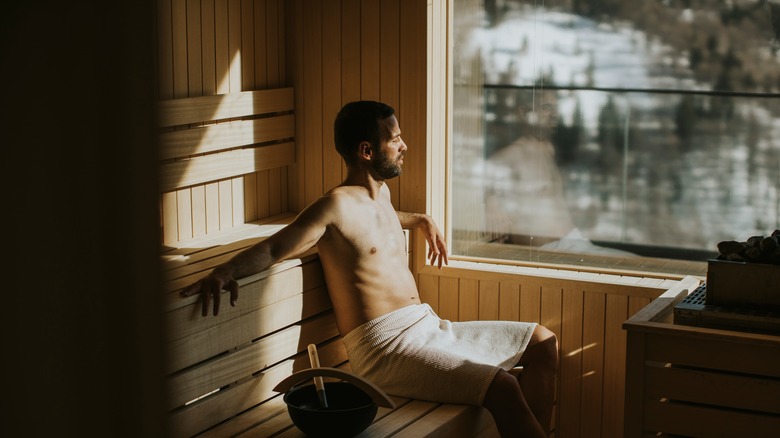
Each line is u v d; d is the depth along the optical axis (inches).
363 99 130.0
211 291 92.0
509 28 128.3
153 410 17.6
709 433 90.1
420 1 123.6
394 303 106.9
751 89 116.7
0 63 15.8
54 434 16.7
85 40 16.0
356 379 91.2
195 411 92.0
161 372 17.6
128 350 17.1
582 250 128.6
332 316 114.0
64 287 16.5
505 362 103.3
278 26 132.6
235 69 125.3
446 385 98.3
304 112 134.6
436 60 127.0
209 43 120.3
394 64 127.0
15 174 16.1
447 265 128.0
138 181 16.7
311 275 109.1
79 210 16.4
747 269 91.6
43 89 16.0
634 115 123.5
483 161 132.1
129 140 16.5
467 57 130.6
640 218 125.0
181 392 89.7
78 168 16.3
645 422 93.0
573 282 121.0
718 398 89.4
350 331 106.7
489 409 96.7
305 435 92.9
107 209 16.5
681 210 122.8
